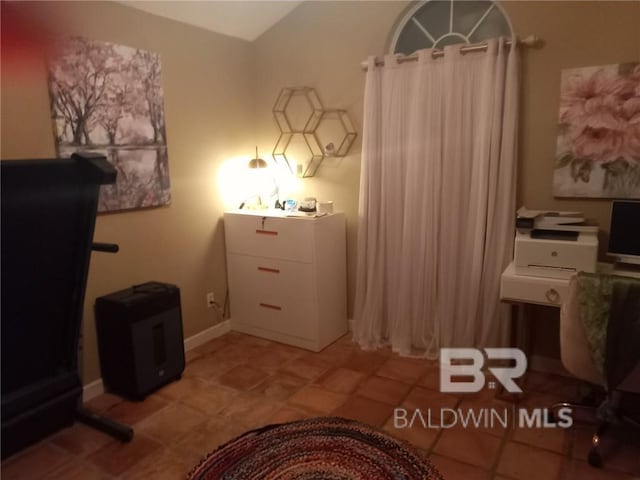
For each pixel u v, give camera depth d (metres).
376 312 3.14
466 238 2.79
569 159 2.49
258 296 3.33
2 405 1.68
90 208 1.69
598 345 1.83
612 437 2.13
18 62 2.15
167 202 2.94
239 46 3.41
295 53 3.34
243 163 3.54
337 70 3.19
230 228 3.36
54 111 2.28
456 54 2.63
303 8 3.25
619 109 2.33
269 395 2.58
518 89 2.55
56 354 1.84
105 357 2.59
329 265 3.15
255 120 3.63
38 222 1.58
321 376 2.78
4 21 2.09
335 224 3.18
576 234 2.32
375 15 2.98
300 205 3.24
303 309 3.12
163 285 2.74
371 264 3.10
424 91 2.74
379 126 2.98
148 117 2.76
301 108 3.38
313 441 2.13
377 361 2.96
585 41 2.39
